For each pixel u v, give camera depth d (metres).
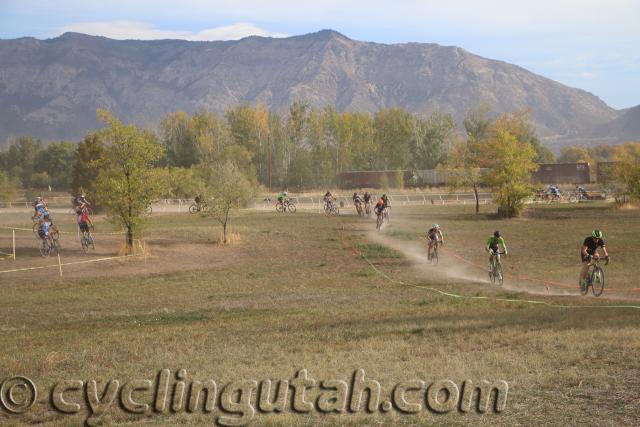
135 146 31.58
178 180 70.44
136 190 31.11
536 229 40.78
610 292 19.69
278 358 11.80
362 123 119.94
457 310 17.02
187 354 12.42
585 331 13.02
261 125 117.19
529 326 14.05
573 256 28.55
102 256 30.20
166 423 8.30
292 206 59.81
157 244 34.22
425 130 121.44
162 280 24.33
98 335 14.75
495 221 47.75
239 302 19.64
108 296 21.06
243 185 35.88
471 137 58.44
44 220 30.14
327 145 115.88
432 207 65.38
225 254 31.72
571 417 7.83
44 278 24.69
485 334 13.28
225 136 107.81
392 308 17.75
